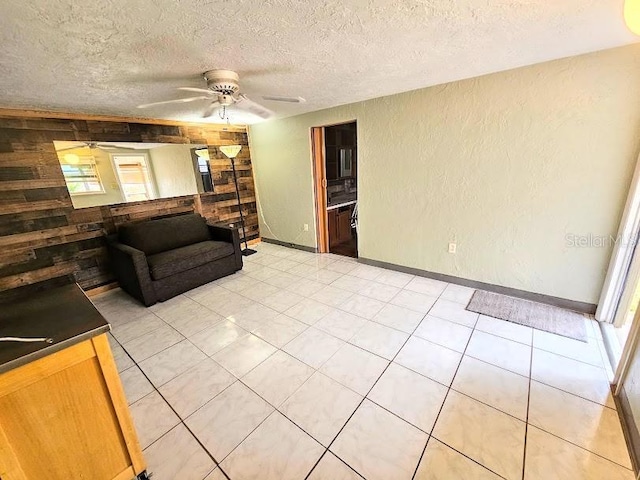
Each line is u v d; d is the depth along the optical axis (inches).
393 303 110.0
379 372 74.6
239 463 53.6
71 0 43.3
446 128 109.4
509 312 99.3
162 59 69.4
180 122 153.1
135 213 141.3
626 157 80.9
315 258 168.6
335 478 50.3
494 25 59.9
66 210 119.8
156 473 52.4
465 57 79.0
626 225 81.5
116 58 66.9
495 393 66.5
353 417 61.9
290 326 97.8
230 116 146.3
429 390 68.2
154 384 74.2
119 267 123.2
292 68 81.5
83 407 43.7
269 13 51.3
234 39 61.1
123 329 100.4
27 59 63.7
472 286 119.2
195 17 51.2
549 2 51.2
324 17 53.7
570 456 52.1
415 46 69.8
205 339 92.7
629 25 44.1
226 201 182.4
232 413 64.4
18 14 46.3
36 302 52.4
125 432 48.0
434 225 123.1
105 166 129.2
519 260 105.3
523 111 92.8
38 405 39.7
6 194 105.7
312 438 57.7
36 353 37.6
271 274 145.4
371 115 128.4
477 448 54.2
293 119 159.5
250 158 192.2
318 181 167.3
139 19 50.7
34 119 109.1
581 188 88.9
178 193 157.2
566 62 83.1
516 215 102.1
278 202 186.7
